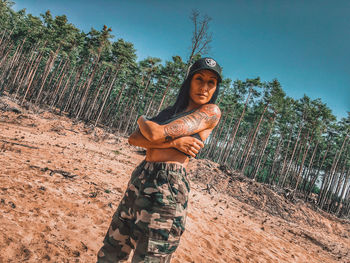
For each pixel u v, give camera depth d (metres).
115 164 9.33
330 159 42.03
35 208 2.98
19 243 2.07
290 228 11.35
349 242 16.72
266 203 16.70
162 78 39.09
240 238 5.60
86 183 4.92
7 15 40.22
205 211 7.06
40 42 39.06
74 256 2.14
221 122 45.75
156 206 0.82
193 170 17.89
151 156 0.92
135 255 0.83
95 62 39.91
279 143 43.56
